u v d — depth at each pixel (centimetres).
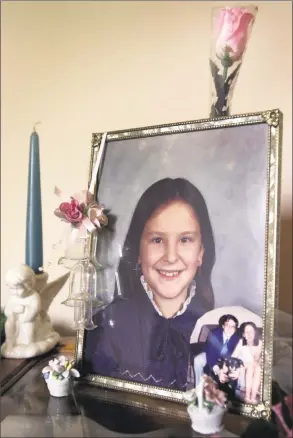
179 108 89
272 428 54
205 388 53
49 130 94
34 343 73
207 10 88
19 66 94
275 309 57
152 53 90
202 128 63
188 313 61
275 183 58
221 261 60
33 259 77
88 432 53
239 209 60
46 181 94
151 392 61
